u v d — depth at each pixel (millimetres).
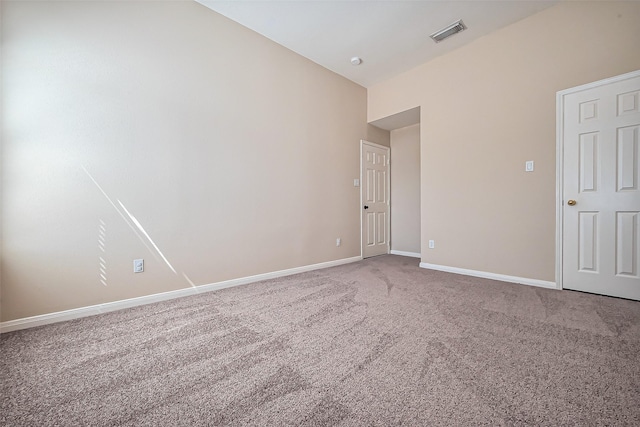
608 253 2350
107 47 2113
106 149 2113
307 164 3543
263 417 1028
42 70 1870
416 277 3141
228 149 2789
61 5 1935
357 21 2816
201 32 2594
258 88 3023
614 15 2305
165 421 1020
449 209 3410
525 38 2781
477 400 1106
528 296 2402
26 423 1019
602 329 1729
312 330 1773
